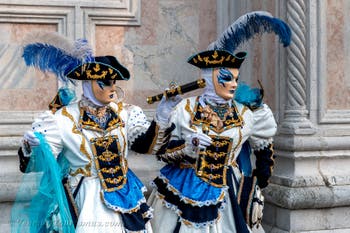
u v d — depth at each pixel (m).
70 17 5.71
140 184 4.37
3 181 5.33
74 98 4.59
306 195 5.34
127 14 5.86
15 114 5.54
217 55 4.39
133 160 5.80
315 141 5.49
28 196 4.07
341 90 5.69
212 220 4.36
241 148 4.73
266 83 5.91
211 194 4.39
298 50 5.48
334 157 5.60
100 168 4.13
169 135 4.22
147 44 5.97
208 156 4.47
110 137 4.17
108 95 4.14
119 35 5.88
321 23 5.53
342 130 5.65
